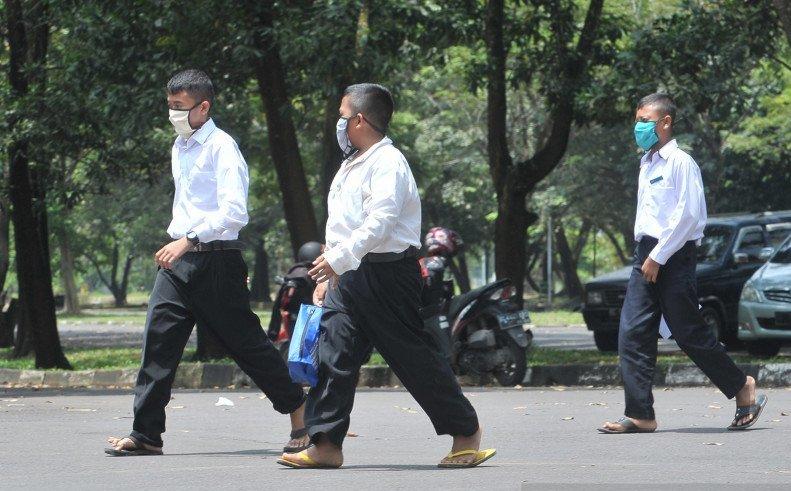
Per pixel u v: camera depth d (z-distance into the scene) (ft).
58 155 171.12
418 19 153.38
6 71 176.35
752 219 188.75
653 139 79.46
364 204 59.47
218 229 65.46
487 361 132.57
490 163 173.17
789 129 339.57
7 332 252.01
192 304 66.39
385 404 108.06
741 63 159.53
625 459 68.03
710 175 382.83
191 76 66.49
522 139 402.11
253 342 66.54
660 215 79.10
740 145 350.43
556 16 172.35
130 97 148.56
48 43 173.68
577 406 104.83
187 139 66.90
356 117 59.72
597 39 175.83
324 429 60.85
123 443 68.33
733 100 161.89
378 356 151.84
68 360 176.96
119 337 300.81
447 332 130.82
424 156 425.69
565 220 503.20
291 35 142.20
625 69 157.17
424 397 60.39
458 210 513.04
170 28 145.69
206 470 61.62
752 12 157.38
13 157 161.17
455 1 166.61
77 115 155.94
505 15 177.78
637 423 81.20
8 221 256.11
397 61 160.97
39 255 163.73
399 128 409.08
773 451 71.00
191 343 255.91
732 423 82.07
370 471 61.26
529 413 98.17
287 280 132.36
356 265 58.08
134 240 554.87
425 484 56.39
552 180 456.86
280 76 158.40
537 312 435.12
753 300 161.48
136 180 198.29
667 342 215.10
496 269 171.42
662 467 63.57
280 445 76.64
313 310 60.80
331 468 62.03
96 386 149.79
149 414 67.97
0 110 156.35
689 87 156.25
